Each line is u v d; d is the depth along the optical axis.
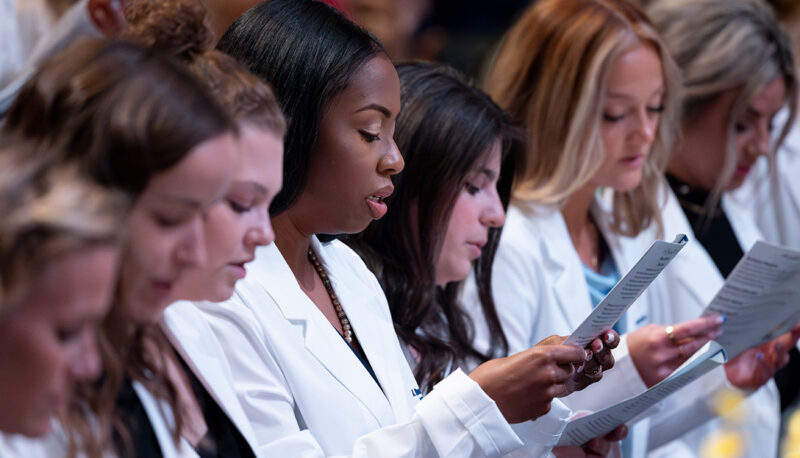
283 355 4.40
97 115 2.72
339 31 4.45
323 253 5.06
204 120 2.85
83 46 2.90
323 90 4.34
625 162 7.08
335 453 4.41
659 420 7.30
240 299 4.39
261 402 4.21
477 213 5.89
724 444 7.36
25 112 2.82
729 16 8.52
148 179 2.76
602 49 6.85
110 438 3.27
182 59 3.51
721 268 8.84
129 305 2.96
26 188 2.50
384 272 5.86
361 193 4.49
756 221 10.03
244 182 3.37
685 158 8.79
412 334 5.95
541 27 7.17
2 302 2.36
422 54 13.80
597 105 6.91
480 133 5.74
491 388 4.43
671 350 6.22
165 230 2.88
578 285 7.06
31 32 7.92
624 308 4.73
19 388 2.52
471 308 6.52
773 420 8.23
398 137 5.75
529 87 7.21
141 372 3.47
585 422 5.44
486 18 15.08
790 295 6.37
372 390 4.65
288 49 4.38
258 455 3.88
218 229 3.31
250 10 4.56
